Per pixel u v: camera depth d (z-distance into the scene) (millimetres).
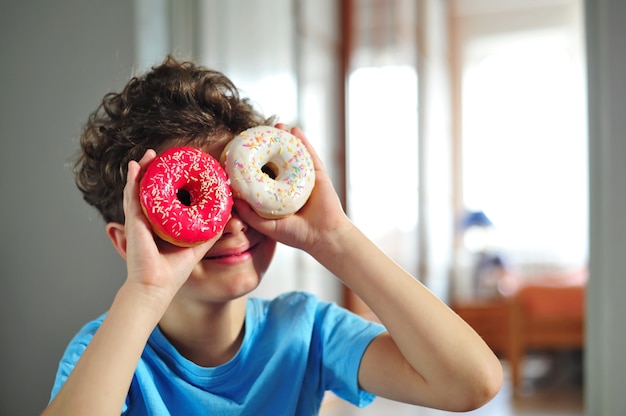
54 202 1445
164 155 602
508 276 3580
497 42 4082
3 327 1497
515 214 3908
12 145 1479
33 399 1470
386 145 2805
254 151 634
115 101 718
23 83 1465
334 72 2332
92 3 1397
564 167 3830
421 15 3375
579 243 3752
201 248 601
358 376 680
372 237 2631
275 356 687
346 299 2354
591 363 1411
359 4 2545
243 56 1647
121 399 546
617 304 1361
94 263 1415
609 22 1363
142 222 586
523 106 3971
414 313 620
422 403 633
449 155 4070
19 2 1466
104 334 561
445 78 4031
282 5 1918
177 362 661
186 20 1455
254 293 1662
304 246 656
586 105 1416
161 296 579
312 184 658
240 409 663
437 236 3646
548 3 3953
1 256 1494
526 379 2693
